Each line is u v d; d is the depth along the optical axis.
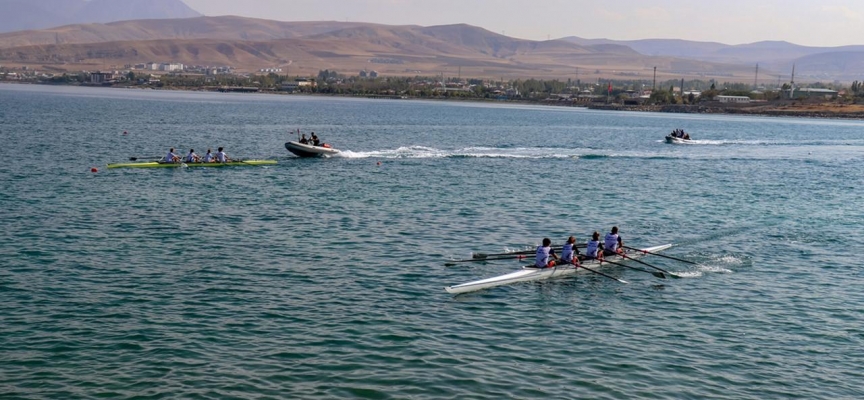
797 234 49.50
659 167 88.38
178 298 32.44
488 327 30.05
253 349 27.12
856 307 33.62
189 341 27.70
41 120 142.88
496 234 47.38
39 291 32.88
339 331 29.05
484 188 66.50
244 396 23.61
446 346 27.89
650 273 38.66
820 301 34.38
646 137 145.12
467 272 37.81
